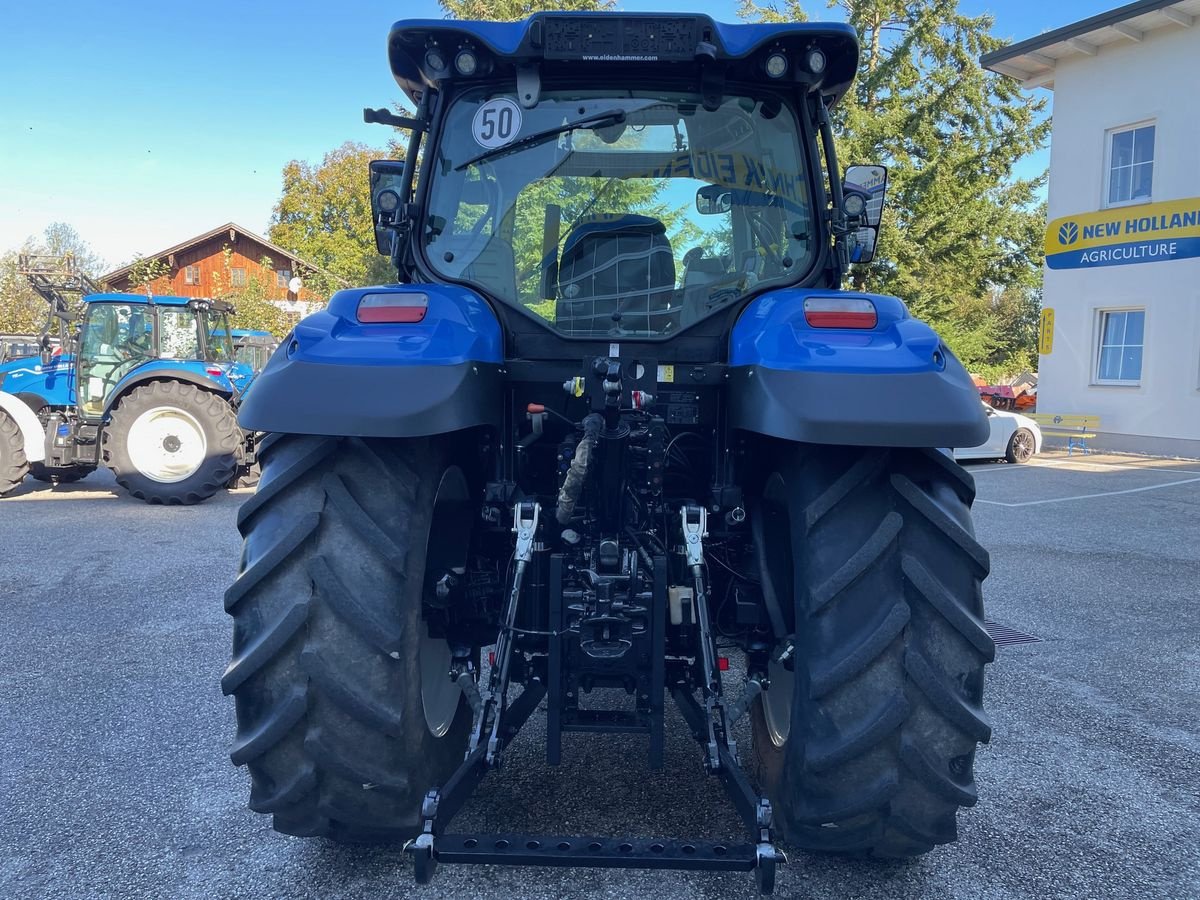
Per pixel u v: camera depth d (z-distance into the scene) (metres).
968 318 30.20
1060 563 6.86
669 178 2.84
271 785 2.18
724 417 2.66
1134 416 15.02
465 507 2.65
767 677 2.62
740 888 2.45
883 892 2.45
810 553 2.13
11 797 3.01
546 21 2.70
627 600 2.33
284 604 2.11
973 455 13.44
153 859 2.61
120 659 4.47
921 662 2.04
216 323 11.93
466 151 2.88
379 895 2.42
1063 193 15.90
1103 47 15.10
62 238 36.44
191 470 9.48
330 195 39.44
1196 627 5.21
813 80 2.79
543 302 2.79
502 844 2.09
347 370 2.12
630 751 3.35
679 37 2.71
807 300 2.33
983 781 3.18
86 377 10.09
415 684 2.19
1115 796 3.07
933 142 23.00
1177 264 14.27
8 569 6.43
